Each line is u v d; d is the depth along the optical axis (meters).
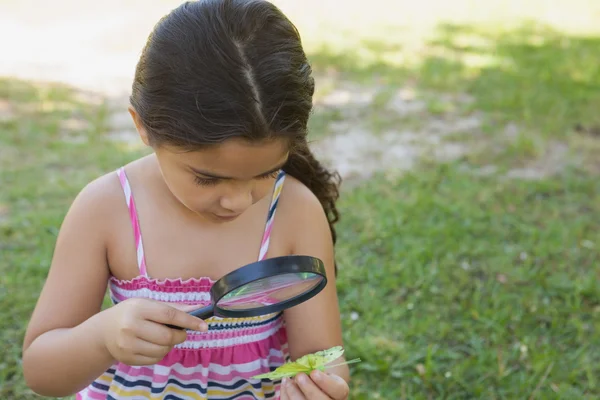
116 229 1.77
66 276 1.75
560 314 3.26
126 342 1.52
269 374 1.56
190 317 1.54
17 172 4.46
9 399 2.65
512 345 3.05
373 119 5.62
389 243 3.79
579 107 5.97
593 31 8.91
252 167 1.46
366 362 2.91
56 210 4.01
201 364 1.81
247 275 1.43
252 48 1.44
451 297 3.34
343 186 4.47
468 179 4.61
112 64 6.95
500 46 7.98
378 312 3.23
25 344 1.74
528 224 4.07
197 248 1.79
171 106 1.44
